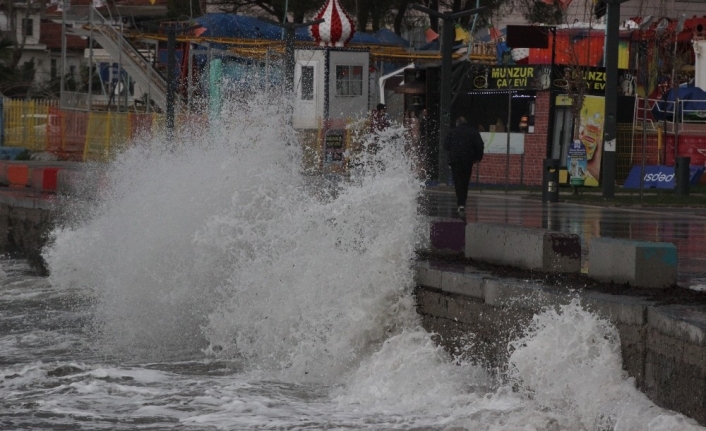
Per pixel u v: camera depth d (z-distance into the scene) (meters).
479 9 56.41
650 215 39.16
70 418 16.91
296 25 62.28
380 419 16.91
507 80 60.47
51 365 20.95
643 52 64.06
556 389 16.59
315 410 17.61
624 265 18.12
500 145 61.12
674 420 14.30
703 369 14.11
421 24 99.94
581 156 52.84
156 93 83.88
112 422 16.70
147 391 18.91
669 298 16.59
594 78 58.84
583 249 26.48
